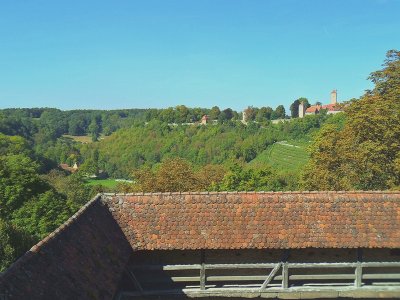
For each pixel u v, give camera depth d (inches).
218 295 532.7
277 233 522.0
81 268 388.5
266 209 544.1
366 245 518.3
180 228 523.2
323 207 550.0
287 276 539.2
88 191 2564.0
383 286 552.7
